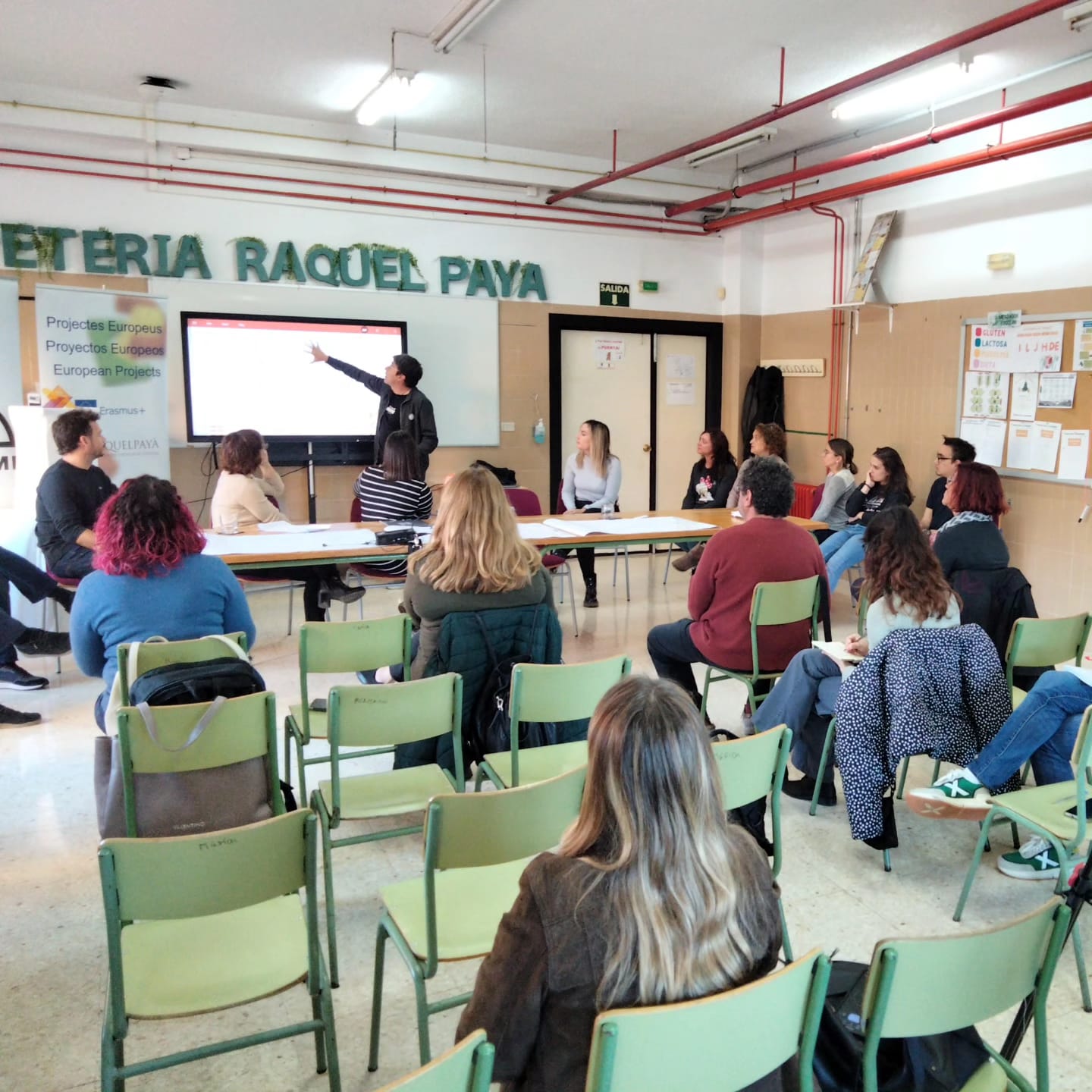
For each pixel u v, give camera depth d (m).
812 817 3.07
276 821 1.55
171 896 1.51
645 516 5.02
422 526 4.45
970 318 6.14
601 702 1.20
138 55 4.90
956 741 2.64
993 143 5.72
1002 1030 2.02
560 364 7.48
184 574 2.70
